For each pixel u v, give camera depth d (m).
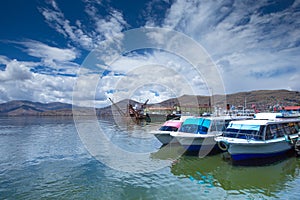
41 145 28.86
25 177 15.91
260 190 13.36
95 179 15.39
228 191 13.19
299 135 22.58
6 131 47.00
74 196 12.66
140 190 13.43
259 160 18.73
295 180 14.86
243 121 20.91
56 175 16.34
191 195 12.67
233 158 18.22
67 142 31.30
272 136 19.72
